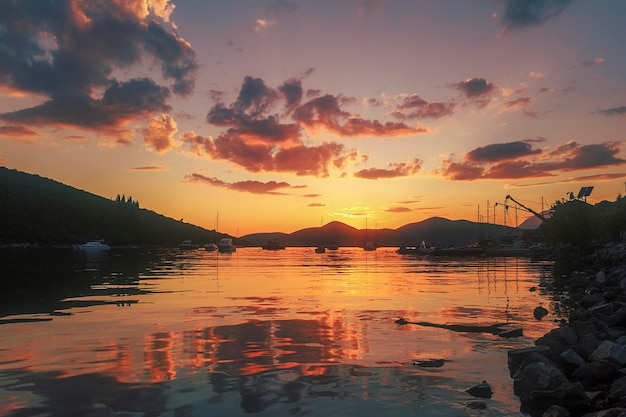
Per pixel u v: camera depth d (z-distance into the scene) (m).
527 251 142.88
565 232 94.19
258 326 19.72
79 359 14.02
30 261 93.44
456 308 25.78
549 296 32.12
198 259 117.81
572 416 9.94
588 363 12.95
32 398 10.59
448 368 13.38
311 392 11.16
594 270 67.56
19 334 17.75
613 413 9.21
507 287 39.00
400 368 13.31
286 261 107.88
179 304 26.64
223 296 31.00
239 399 10.62
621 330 18.55
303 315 22.86
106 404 10.23
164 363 13.62
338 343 16.53
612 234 114.44
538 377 10.98
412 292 34.50
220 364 13.55
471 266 82.25
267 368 13.16
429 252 176.12
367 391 11.28
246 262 99.19
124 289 35.53
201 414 9.71
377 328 19.47
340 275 55.50
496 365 13.77
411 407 10.25
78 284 40.03
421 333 18.42
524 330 19.20
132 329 18.84
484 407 10.34
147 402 10.38
